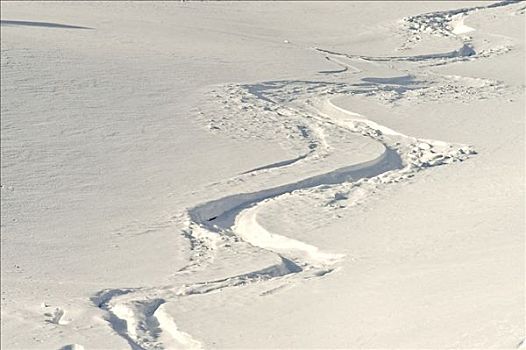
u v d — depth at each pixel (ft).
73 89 300.40
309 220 194.90
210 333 132.46
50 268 193.16
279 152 251.60
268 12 451.94
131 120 278.67
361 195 209.67
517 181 199.21
